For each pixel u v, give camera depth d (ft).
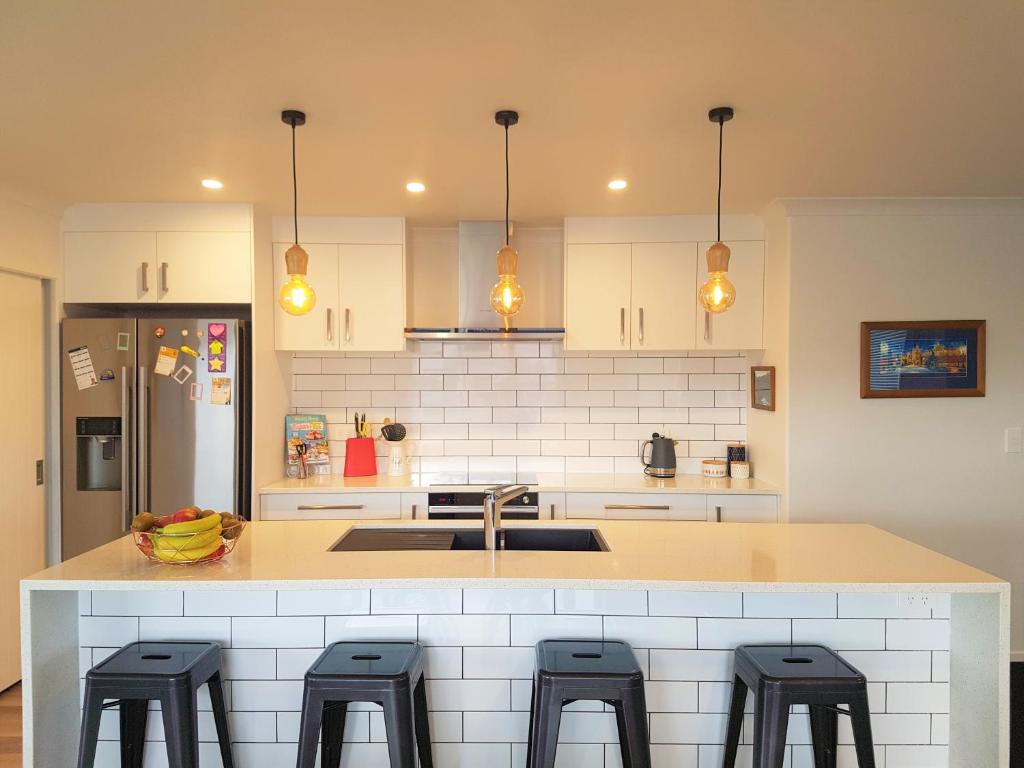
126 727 6.54
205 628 6.79
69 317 11.46
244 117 7.39
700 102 7.05
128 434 10.93
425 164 9.05
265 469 11.85
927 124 7.65
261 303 11.61
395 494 11.71
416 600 6.84
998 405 10.97
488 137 8.03
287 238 12.17
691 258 12.07
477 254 12.37
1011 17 5.38
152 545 6.38
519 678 6.84
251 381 11.50
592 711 6.81
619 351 12.68
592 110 7.24
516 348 13.41
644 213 11.84
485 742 6.84
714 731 6.79
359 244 12.19
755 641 6.76
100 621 6.76
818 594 6.77
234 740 6.80
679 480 12.51
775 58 6.09
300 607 6.81
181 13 5.28
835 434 11.01
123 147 8.32
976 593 6.31
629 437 13.39
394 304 12.19
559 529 8.38
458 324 13.03
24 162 8.85
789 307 10.96
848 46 5.87
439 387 13.46
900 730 6.73
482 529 8.45
